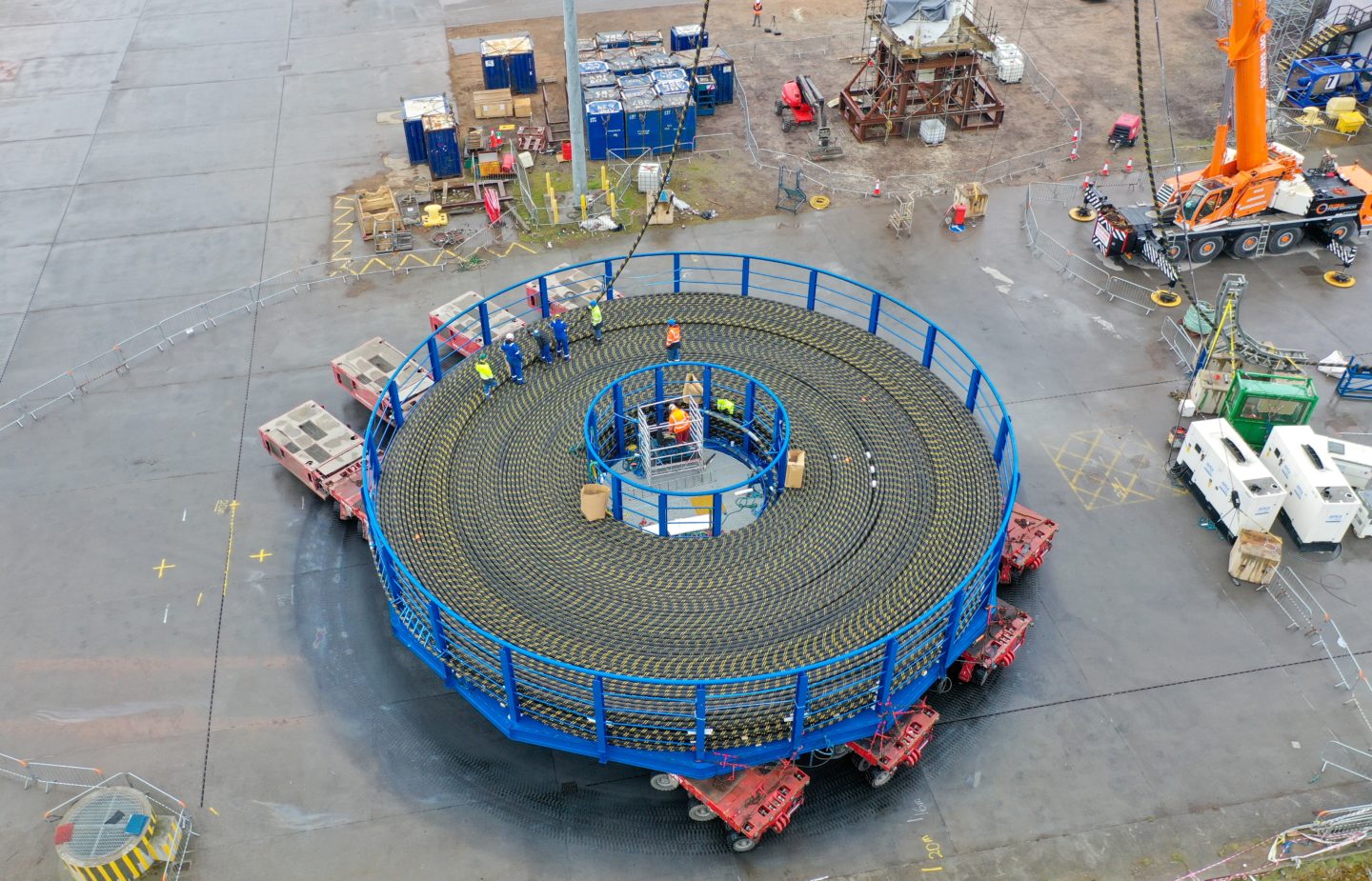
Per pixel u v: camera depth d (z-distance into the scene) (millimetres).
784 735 17609
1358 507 22625
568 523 21484
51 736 19906
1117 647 21422
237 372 29047
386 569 19609
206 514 24672
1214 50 46219
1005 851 17953
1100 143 39562
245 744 19797
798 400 24734
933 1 38031
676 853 18000
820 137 38875
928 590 19719
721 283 31250
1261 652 21266
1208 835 18141
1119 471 25562
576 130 33656
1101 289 31766
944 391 24922
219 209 36438
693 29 46688
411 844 18141
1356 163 37906
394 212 34875
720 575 20188
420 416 24188
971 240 34219
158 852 17734
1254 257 33250
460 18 50781
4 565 23344
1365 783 18875
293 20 51031
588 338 27141
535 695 17906
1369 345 29375
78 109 43219
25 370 29172
